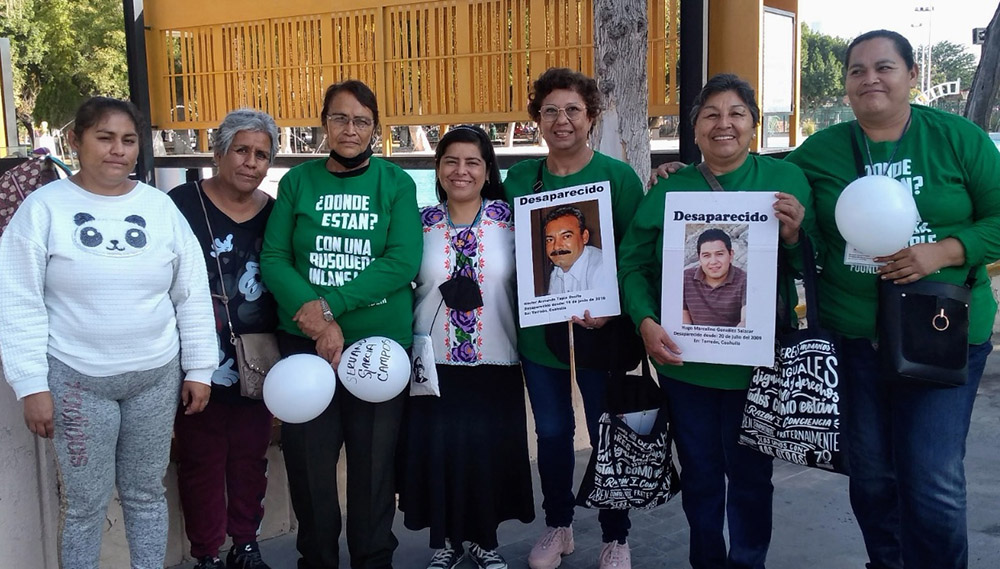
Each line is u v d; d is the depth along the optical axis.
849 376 2.93
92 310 2.66
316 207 3.15
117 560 3.47
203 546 3.38
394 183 3.19
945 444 2.74
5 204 3.20
